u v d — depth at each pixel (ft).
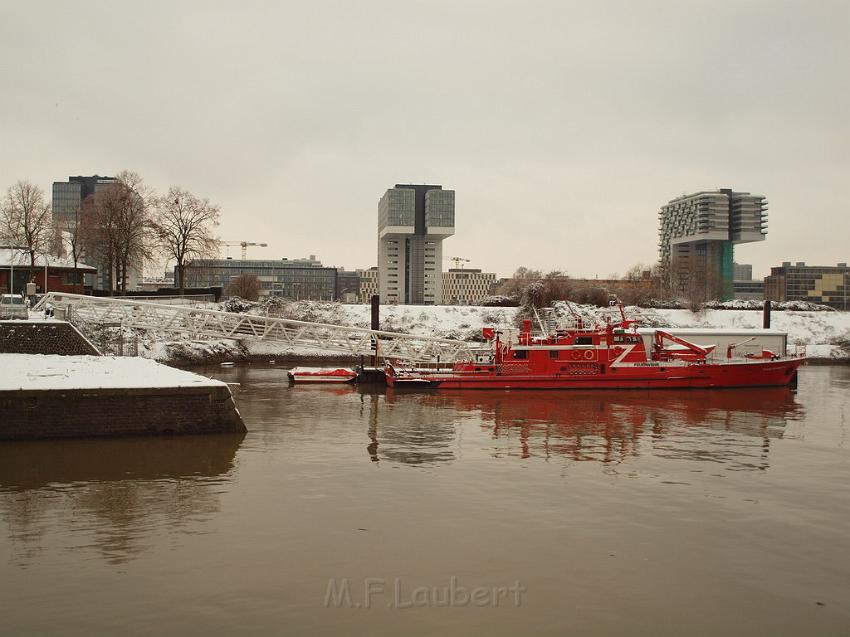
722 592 60.75
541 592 60.08
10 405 108.68
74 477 93.09
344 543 70.69
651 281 523.70
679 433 132.26
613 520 79.05
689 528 76.84
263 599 58.03
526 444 120.57
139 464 100.12
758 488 93.45
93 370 128.36
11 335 145.18
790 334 323.16
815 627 54.80
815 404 172.55
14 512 79.00
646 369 195.31
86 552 67.51
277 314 311.68
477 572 64.03
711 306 360.48
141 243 304.09
